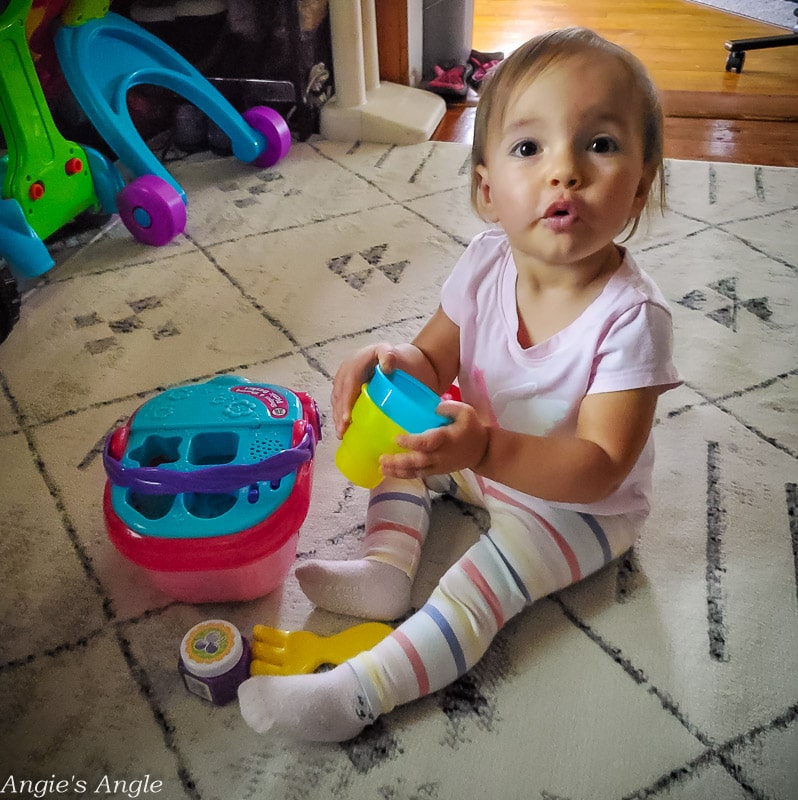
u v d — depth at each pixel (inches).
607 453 27.4
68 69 56.2
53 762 27.6
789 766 26.9
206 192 66.0
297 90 71.8
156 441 32.4
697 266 54.2
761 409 42.0
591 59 25.3
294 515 30.4
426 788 26.6
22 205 51.8
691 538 35.2
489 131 27.4
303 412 33.6
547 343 29.4
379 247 57.4
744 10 112.9
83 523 36.4
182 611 32.6
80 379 45.3
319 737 27.5
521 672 30.1
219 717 28.8
